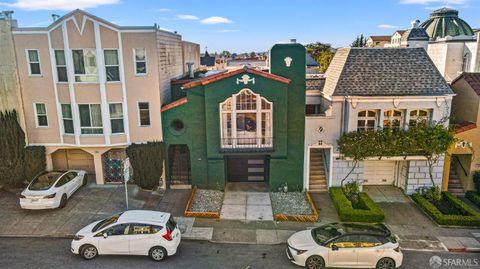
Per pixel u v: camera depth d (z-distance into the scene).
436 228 16.75
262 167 21.95
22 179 19.64
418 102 19.02
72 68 18.97
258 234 15.98
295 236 14.39
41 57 19.05
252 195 20.19
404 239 15.72
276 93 18.97
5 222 16.50
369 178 21.83
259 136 19.56
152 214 14.49
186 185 20.78
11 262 13.54
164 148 20.14
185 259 14.00
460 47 32.66
